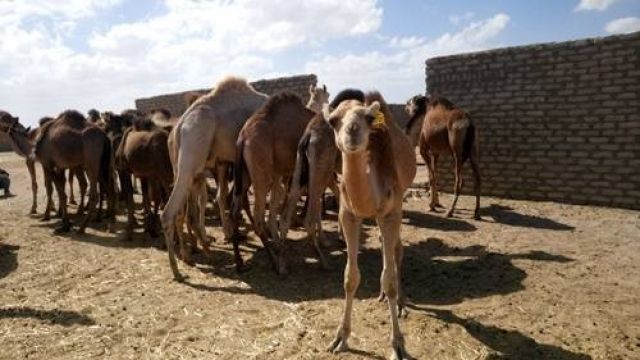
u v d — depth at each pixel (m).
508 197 11.13
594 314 4.83
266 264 7.05
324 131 6.46
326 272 6.58
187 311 5.32
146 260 7.39
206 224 9.95
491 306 5.12
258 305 5.42
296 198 6.64
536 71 10.45
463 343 4.28
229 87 7.77
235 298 5.68
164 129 8.95
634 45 9.12
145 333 4.79
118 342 4.61
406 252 7.32
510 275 6.09
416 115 11.41
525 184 10.84
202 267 6.98
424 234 8.34
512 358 4.02
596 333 4.41
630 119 9.28
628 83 9.24
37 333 4.85
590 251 6.97
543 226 8.55
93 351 4.44
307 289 5.93
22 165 24.08
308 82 14.98
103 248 8.21
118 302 5.66
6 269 7.10
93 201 9.45
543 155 10.51
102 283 6.38
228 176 8.84
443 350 4.16
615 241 7.41
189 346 4.47
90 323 5.07
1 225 10.19
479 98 11.36
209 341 4.55
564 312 4.90
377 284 6.00
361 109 3.61
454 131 9.32
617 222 8.55
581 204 10.07
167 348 4.45
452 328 4.59
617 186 9.57
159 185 9.16
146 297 5.80
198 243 8.20
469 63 11.45
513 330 4.52
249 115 7.68
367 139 3.53
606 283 5.69
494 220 9.18
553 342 4.26
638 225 8.26
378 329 4.62
